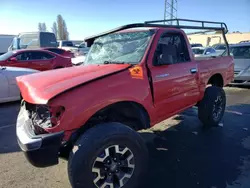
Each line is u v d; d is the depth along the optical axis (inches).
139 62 128.3
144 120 127.3
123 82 115.0
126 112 126.1
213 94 187.9
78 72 120.7
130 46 141.2
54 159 97.6
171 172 131.6
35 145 94.6
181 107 156.9
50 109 97.1
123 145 105.5
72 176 97.2
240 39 1953.7
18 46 700.7
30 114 114.4
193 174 129.4
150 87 127.6
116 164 105.9
